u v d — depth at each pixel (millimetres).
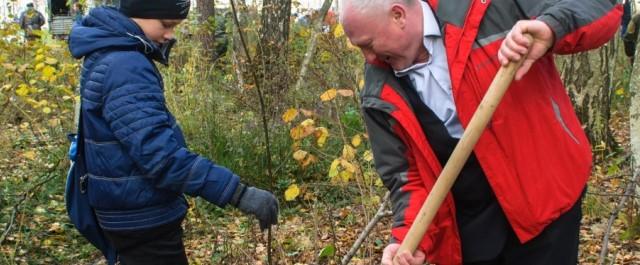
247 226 5078
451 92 2314
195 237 5316
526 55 2084
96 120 2906
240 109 6910
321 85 6281
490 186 2408
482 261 2514
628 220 4734
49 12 10125
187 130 6730
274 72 6863
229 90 7273
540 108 2268
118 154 2906
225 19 9297
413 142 2379
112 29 2891
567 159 2309
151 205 2965
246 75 7219
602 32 2135
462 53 2240
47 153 6695
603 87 7176
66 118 7074
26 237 5039
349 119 5953
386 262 2395
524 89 2256
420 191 2453
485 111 2107
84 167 3076
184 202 3170
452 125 2363
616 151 7207
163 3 2953
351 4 2240
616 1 2207
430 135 2404
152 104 2850
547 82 2318
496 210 2439
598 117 7203
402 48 2271
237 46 7613
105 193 2957
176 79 7477
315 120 6133
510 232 2457
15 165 6566
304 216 5613
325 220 5250
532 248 2424
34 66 6809
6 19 8664
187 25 8453
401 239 2418
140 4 2928
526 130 2262
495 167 2275
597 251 4812
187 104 6965
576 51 2180
